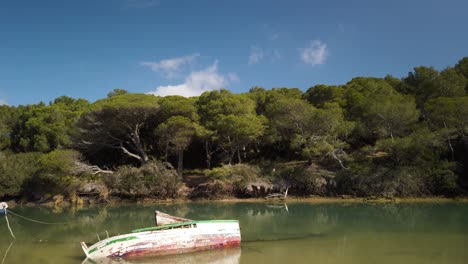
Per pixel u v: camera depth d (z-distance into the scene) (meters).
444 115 36.22
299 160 47.28
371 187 36.62
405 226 23.17
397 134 40.94
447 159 36.88
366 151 41.12
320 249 18.06
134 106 39.97
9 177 43.50
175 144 41.44
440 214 27.17
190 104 43.62
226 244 18.73
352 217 27.38
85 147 44.00
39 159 41.19
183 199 40.59
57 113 52.38
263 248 18.58
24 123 55.97
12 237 23.36
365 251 17.31
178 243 17.86
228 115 40.91
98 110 40.09
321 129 40.53
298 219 27.17
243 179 39.47
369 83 51.41
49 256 18.03
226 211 32.03
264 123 44.28
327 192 38.22
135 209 35.41
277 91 55.94
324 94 51.19
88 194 41.50
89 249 17.58
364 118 42.84
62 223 28.50
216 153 51.72
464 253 16.36
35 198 43.03
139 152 45.28
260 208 33.59
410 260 15.55
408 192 35.69
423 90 48.41
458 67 54.56
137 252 17.33
